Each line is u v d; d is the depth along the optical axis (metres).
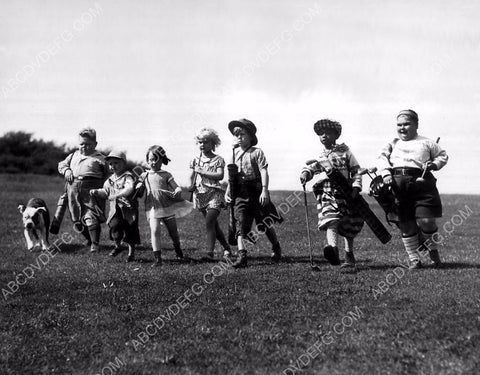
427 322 6.94
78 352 6.69
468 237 14.45
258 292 8.53
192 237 14.81
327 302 7.93
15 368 6.36
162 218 11.18
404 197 9.78
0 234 16.16
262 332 6.97
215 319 7.47
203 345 6.69
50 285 9.53
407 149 9.80
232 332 7.01
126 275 10.07
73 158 13.36
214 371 6.07
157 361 6.35
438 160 9.66
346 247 10.04
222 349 6.55
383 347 6.38
